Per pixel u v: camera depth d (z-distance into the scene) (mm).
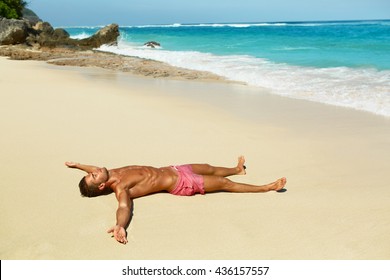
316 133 8906
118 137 8438
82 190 5734
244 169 6918
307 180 6477
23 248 4590
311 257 4492
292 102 12023
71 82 15781
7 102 11422
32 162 6984
